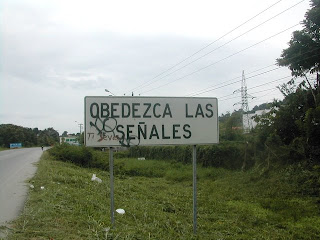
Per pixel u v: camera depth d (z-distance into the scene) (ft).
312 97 51.88
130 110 18.85
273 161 54.24
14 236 16.33
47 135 402.31
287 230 27.91
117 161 87.71
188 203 36.86
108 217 22.21
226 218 30.94
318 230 27.86
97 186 39.17
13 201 26.03
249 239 23.93
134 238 18.26
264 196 42.52
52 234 16.87
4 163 71.46
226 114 99.50
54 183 36.37
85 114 18.22
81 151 89.51
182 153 90.38
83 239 16.61
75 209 23.13
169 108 19.45
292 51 49.93
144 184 56.54
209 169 70.95
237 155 69.97
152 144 19.04
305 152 47.88
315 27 47.93
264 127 59.41
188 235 21.36
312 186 41.29
